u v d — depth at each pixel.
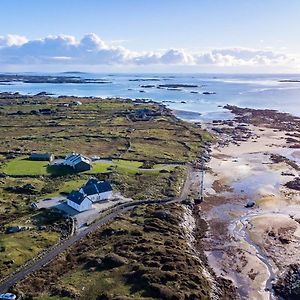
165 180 107.94
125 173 112.38
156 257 64.94
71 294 54.28
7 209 86.19
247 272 67.50
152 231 76.38
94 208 86.44
